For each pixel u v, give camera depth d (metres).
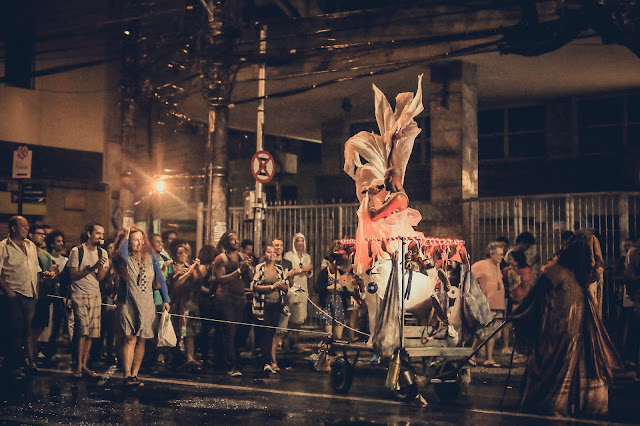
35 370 11.45
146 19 21.41
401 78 18.27
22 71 22.48
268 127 24.88
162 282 10.31
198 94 19.95
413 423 7.55
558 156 20.64
